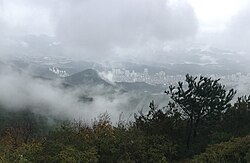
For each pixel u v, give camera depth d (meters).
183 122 20.56
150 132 19.56
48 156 14.86
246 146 14.73
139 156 16.47
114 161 16.03
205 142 18.86
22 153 15.79
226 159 14.09
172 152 17.67
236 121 20.69
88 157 15.10
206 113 19.56
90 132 18.75
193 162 15.20
